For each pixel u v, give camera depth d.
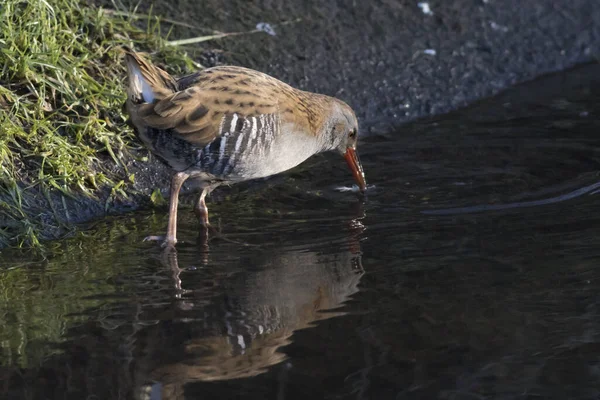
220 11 14.51
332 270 9.32
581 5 16.69
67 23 12.55
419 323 8.23
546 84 15.13
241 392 7.22
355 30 15.19
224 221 10.80
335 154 12.93
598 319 8.22
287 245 10.02
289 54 14.39
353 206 11.13
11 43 11.53
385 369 7.54
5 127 10.91
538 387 7.34
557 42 16.06
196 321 8.28
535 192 11.27
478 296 8.69
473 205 10.98
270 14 14.85
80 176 11.23
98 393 7.20
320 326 8.19
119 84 12.26
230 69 10.55
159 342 7.92
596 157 12.27
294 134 10.80
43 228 10.50
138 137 10.34
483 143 12.95
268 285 9.01
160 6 14.10
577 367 7.57
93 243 10.23
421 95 14.45
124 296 8.80
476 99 14.63
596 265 9.20
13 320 8.31
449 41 15.55
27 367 7.54
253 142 10.27
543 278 8.99
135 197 11.41
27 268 9.53
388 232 10.30
